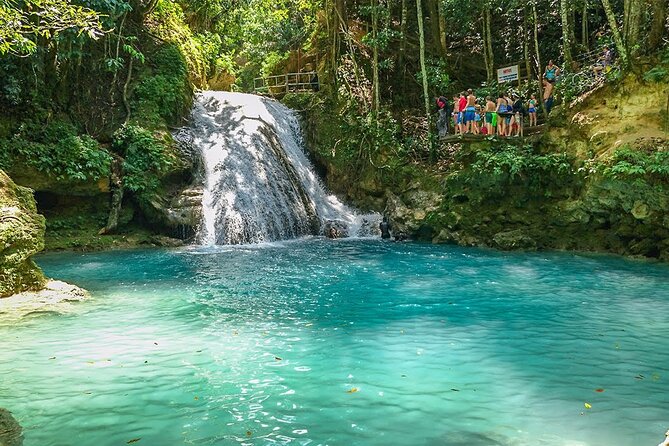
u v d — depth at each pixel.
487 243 15.87
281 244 17.09
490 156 15.59
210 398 5.10
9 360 6.20
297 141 23.23
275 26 29.52
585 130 14.45
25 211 9.78
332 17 24.30
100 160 16.28
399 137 21.22
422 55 19.47
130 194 17.09
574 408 4.80
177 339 7.07
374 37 21.33
